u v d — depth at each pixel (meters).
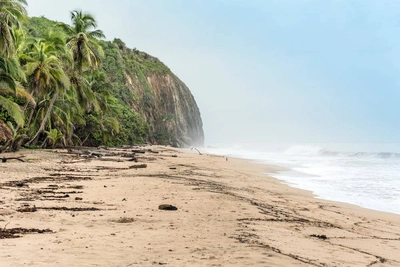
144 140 97.81
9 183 14.05
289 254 6.27
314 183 23.50
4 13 27.33
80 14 44.66
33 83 35.50
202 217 9.20
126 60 131.00
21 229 6.91
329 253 6.87
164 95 149.38
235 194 14.60
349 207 14.85
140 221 8.34
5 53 26.92
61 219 8.10
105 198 11.59
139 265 5.05
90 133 58.31
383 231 10.23
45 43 39.28
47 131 44.94
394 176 28.16
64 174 18.83
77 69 43.91
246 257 5.72
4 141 31.45
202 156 50.94
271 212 11.18
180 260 5.41
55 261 5.00
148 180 17.27
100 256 5.39
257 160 49.41
